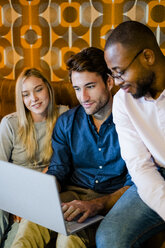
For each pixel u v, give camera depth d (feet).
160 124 3.67
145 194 3.52
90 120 4.69
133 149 3.88
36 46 7.05
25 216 3.92
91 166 4.78
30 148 5.37
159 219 3.65
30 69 5.44
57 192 3.31
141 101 3.82
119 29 3.40
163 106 3.58
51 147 5.38
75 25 6.80
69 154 4.96
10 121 5.46
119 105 4.03
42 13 6.86
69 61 4.42
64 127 4.86
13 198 3.86
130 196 3.98
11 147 5.49
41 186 3.41
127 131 3.98
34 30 6.98
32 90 5.22
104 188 4.68
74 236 3.98
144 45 3.36
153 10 6.44
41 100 5.29
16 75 7.22
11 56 7.18
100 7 6.62
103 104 4.49
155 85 3.51
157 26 6.50
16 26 7.02
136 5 6.48
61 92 6.01
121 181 4.66
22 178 3.56
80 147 4.76
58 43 6.95
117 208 3.85
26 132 5.40
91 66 4.29
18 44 7.10
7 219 4.98
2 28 7.07
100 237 3.59
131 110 3.88
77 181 4.89
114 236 3.50
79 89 4.45
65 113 5.00
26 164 5.49
